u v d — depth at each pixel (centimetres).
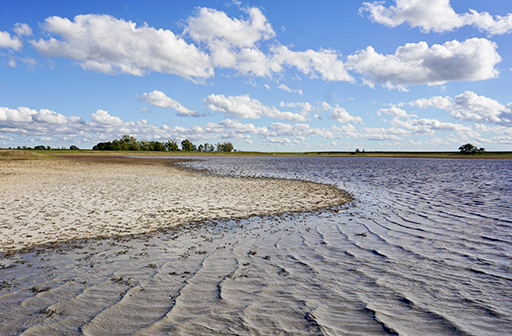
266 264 637
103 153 12325
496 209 1240
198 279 555
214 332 382
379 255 693
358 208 1302
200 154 14875
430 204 1380
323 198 1588
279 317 421
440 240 807
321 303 464
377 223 1020
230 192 1755
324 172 3812
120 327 393
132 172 3177
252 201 1461
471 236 842
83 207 1218
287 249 743
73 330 386
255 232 905
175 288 514
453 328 398
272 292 502
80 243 776
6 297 479
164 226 959
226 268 612
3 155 5619
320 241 812
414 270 601
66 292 498
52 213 1101
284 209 1273
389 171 4028
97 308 444
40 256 677
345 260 661
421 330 394
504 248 732
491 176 3058
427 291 508
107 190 1711
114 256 682
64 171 2984
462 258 668
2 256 675
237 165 5484
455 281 548
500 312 439
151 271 594
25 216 1048
